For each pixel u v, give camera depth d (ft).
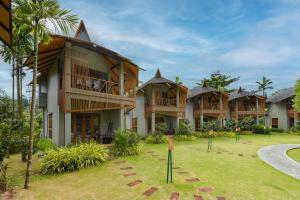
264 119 104.27
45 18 20.89
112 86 48.78
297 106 61.52
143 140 59.82
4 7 12.47
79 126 47.14
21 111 30.30
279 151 42.83
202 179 22.94
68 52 35.06
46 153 27.66
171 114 72.49
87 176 23.93
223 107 88.99
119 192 19.30
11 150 22.09
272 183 21.90
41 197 18.26
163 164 29.76
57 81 40.78
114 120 49.37
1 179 20.38
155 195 18.60
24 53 31.71
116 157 34.04
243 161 32.32
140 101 70.28
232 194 18.88
